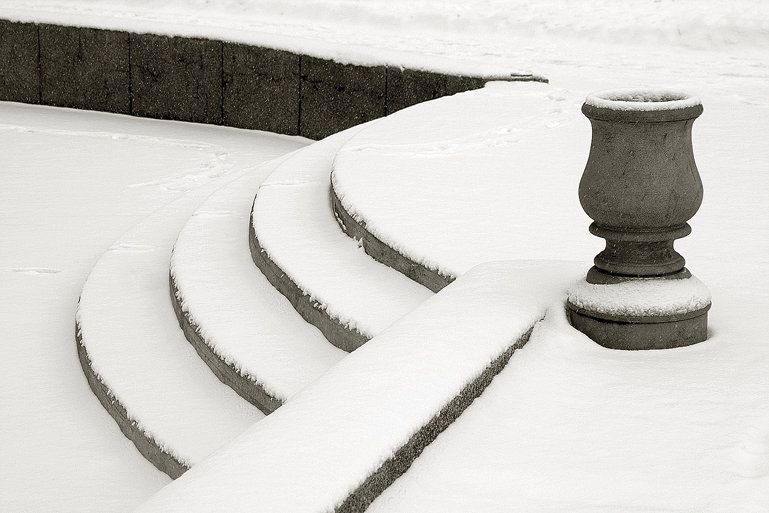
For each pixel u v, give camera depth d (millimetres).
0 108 15672
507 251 5875
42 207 10445
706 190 7199
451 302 4750
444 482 3420
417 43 18297
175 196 10852
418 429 3559
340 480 3121
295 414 3555
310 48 13461
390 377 3842
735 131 9242
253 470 3164
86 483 5293
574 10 19781
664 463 3521
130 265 8109
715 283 5312
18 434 5844
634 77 14688
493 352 4184
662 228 4543
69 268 8656
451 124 9672
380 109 12906
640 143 4438
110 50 15125
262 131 14180
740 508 3217
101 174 11820
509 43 18375
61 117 15078
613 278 4609
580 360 4410
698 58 16672
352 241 6828
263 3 21438
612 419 3859
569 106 10586
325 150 10062
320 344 5742
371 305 5641
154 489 5219
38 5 22172
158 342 6527
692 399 4004
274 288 6598
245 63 14109
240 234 8047
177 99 14836
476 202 6953
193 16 21125
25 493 5203
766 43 17406
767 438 3703
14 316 7656
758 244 5969
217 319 6156
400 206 6852
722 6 18766
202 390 5793
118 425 5898
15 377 6637
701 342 4602
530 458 3576
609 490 3354
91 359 6371
